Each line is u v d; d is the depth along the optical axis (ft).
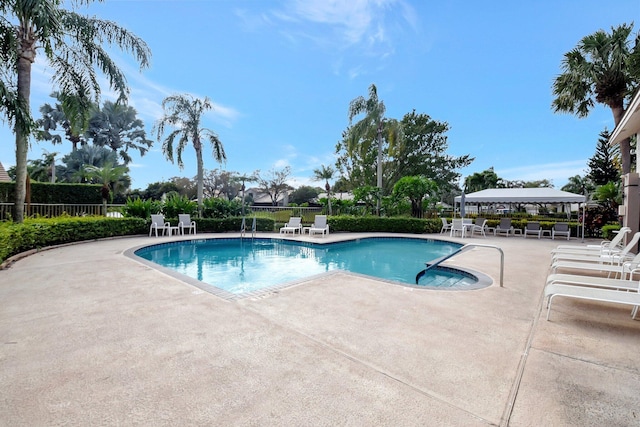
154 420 5.70
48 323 10.34
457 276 20.92
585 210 44.34
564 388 6.83
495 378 7.24
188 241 37.06
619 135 29.22
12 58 24.97
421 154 87.25
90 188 57.06
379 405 6.20
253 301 12.98
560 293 10.84
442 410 6.07
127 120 122.72
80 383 6.86
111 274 17.62
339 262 28.37
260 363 7.82
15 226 22.81
